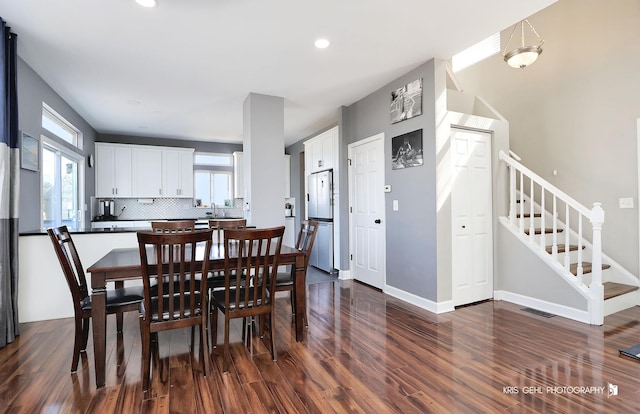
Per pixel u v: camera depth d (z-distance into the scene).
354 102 4.60
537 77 4.34
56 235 2.08
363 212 4.53
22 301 3.08
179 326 2.05
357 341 2.60
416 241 3.53
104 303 2.00
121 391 1.92
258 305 2.28
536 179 3.42
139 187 6.37
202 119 5.32
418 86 3.43
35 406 1.77
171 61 3.20
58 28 2.59
